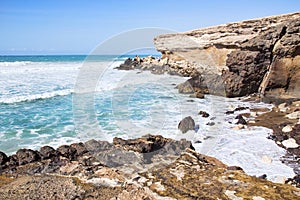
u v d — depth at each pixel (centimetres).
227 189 447
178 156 612
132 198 422
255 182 471
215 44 2438
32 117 1212
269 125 1093
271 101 1573
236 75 1825
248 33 2350
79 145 662
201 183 470
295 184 627
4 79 2327
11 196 428
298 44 1576
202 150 829
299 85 1634
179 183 471
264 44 1745
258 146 873
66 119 1173
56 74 2725
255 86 1798
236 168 585
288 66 1638
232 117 1237
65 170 532
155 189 451
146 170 530
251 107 1460
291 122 1097
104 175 506
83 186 464
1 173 523
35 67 3334
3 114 1262
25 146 854
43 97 1653
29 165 559
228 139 940
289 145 866
